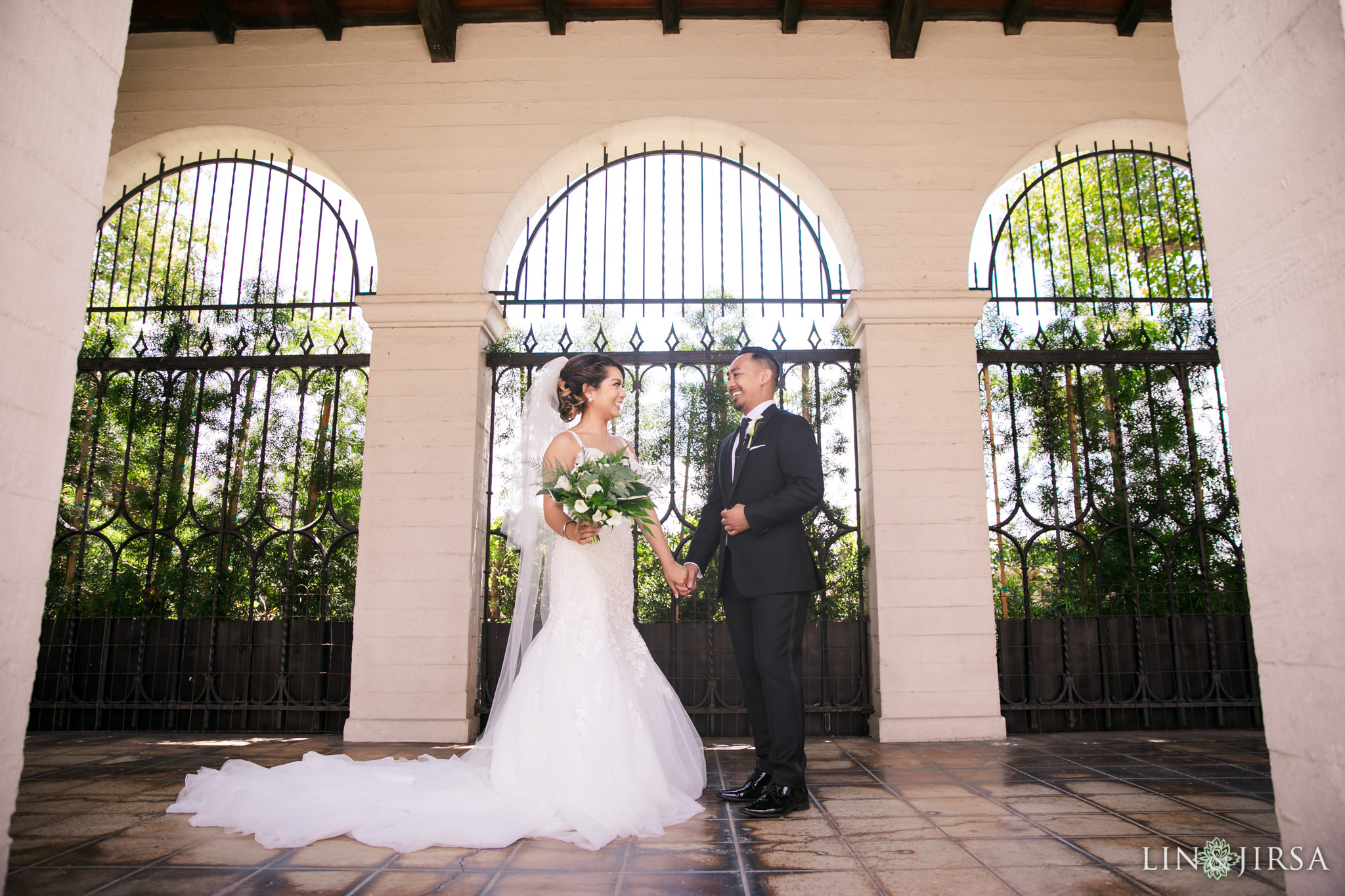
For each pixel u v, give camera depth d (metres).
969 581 4.61
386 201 5.06
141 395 5.41
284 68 5.22
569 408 3.17
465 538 4.64
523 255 5.22
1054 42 5.24
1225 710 4.83
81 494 5.35
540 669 2.69
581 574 2.79
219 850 2.27
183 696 4.86
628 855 2.23
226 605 5.35
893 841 2.38
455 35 5.22
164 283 5.54
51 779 3.33
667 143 5.37
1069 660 4.80
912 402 4.77
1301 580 1.40
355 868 2.10
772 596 2.76
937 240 5.00
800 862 2.17
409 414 4.77
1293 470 1.42
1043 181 5.20
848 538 5.14
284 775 2.90
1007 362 4.97
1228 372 1.58
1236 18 1.56
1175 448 5.24
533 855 2.23
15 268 1.54
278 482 5.79
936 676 4.52
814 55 5.22
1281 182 1.45
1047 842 2.36
